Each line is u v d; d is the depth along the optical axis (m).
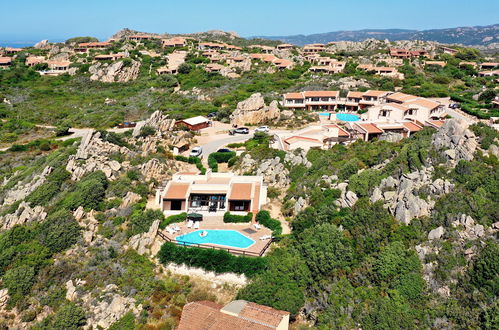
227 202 71.88
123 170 80.25
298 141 92.44
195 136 114.25
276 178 79.81
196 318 47.22
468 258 53.22
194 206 72.38
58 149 110.25
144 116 144.62
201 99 159.12
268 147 95.94
